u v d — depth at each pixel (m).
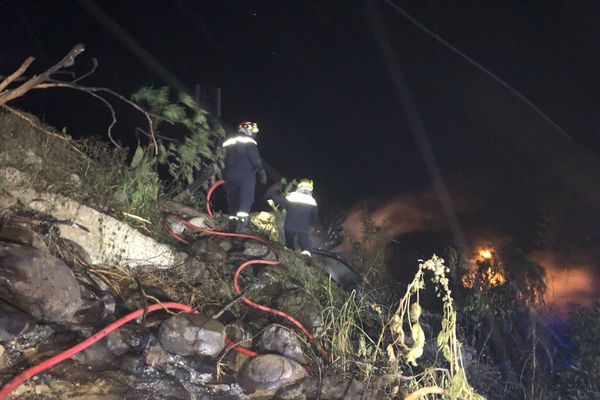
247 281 6.49
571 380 6.96
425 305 9.30
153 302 5.23
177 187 7.67
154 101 6.58
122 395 4.09
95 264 5.40
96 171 6.11
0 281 4.14
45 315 4.32
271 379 4.77
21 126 5.62
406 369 5.95
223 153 7.80
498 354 7.71
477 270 9.15
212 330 4.83
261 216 8.73
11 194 5.01
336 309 6.24
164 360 4.59
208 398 4.49
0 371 3.89
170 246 6.02
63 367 4.10
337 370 5.22
